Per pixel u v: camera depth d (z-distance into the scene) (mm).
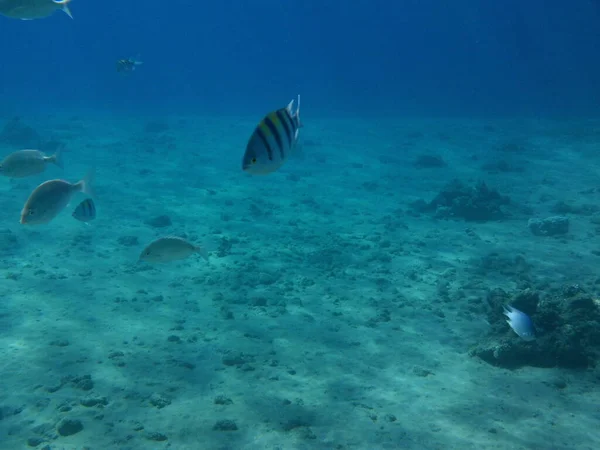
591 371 6559
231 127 36625
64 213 13898
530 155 24500
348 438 5137
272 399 5855
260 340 7480
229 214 15172
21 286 8938
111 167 20891
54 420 5203
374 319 8367
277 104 61844
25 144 24078
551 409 5777
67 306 8250
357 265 11172
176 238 5391
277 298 9141
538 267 10992
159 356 6797
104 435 4988
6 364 6273
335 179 21078
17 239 11477
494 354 6895
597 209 15461
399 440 5117
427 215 15914
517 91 79312
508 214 15625
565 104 55781
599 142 26016
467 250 12344
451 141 30109
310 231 13805
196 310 8492
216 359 6832
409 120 42312
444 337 7801
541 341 6879
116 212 14516
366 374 6594
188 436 5039
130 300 8703
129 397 5719
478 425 5434
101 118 39562
